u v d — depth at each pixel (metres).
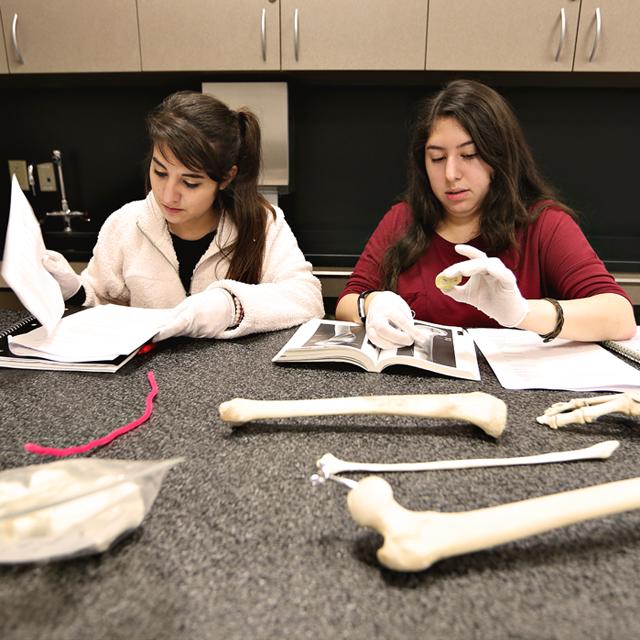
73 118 2.37
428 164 1.21
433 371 0.87
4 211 2.50
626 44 1.85
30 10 1.95
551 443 0.65
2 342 0.96
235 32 1.93
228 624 0.38
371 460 0.61
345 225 2.42
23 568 0.43
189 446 0.63
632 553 0.46
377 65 1.92
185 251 1.42
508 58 1.89
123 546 0.46
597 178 2.28
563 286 1.19
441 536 0.42
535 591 0.42
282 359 0.91
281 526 0.49
